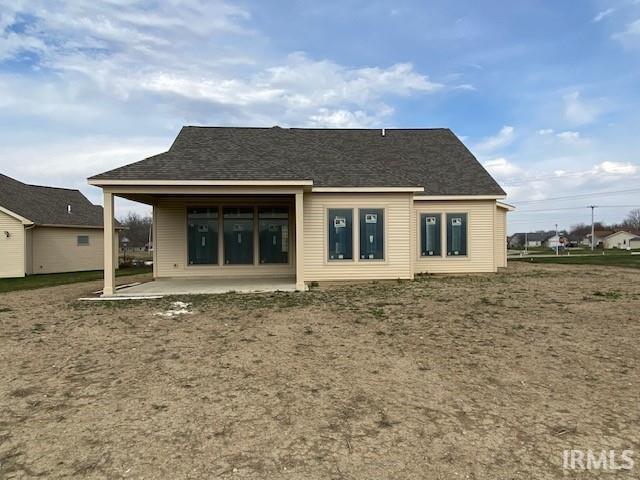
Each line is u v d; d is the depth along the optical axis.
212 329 7.40
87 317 8.59
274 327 7.48
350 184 13.66
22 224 20.84
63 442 3.42
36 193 25.42
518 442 3.39
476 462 3.09
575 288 12.11
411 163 17.62
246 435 3.52
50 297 11.70
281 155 14.19
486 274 16.03
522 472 2.95
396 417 3.86
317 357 5.73
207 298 10.77
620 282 13.67
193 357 5.76
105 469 3.01
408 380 4.83
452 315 8.31
